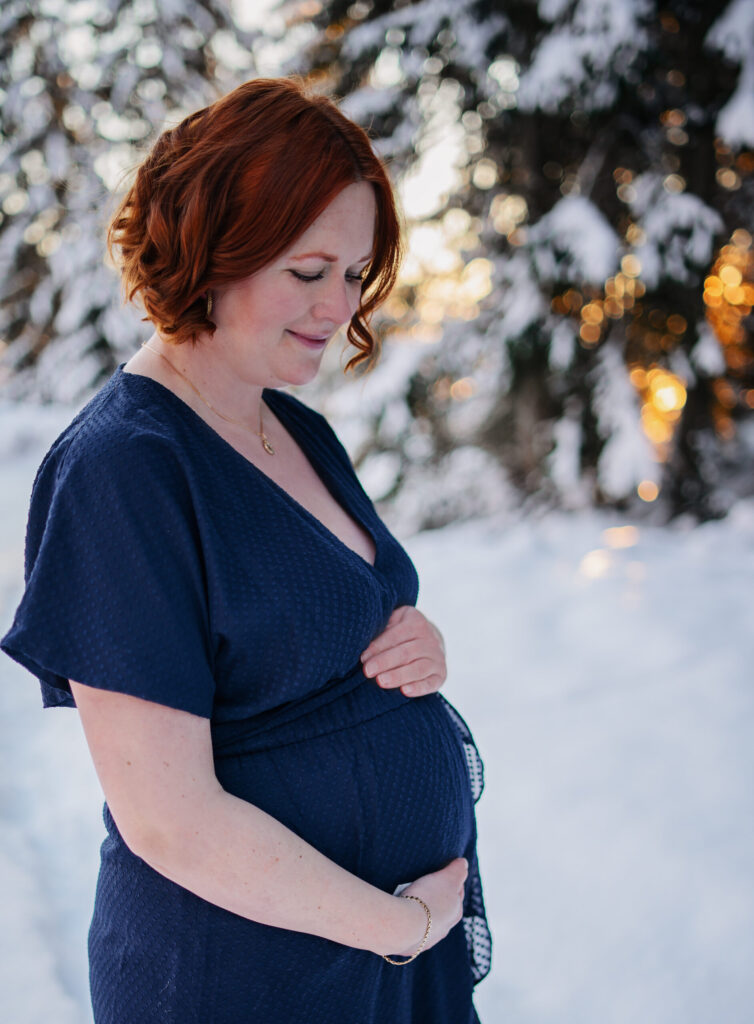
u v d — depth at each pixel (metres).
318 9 6.23
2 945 1.87
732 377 7.04
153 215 0.87
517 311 5.87
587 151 5.92
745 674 3.16
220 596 0.83
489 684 3.30
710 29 5.39
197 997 0.90
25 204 10.09
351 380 6.54
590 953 1.92
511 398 6.32
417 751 1.03
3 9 9.30
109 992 0.95
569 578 4.53
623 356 5.97
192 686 0.80
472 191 6.21
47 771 2.86
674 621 3.76
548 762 2.71
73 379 9.52
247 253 0.84
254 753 0.92
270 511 0.90
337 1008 0.94
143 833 0.80
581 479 6.15
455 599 4.33
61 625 0.80
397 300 6.41
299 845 0.85
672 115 5.78
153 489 0.82
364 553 1.09
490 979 1.87
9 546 5.08
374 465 6.62
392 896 0.93
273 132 0.83
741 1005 1.73
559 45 5.36
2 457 8.40
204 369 0.96
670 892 2.07
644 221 5.68
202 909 0.89
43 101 9.52
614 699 3.08
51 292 10.18
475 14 5.71
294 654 0.88
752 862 2.14
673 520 5.95
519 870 2.21
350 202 0.87
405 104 5.95
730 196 6.18
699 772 2.56
